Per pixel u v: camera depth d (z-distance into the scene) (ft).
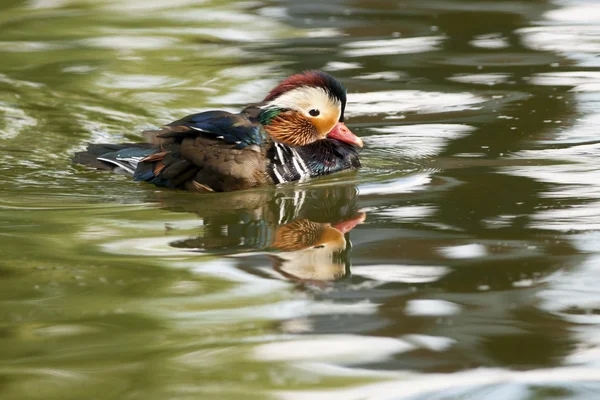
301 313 29.78
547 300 30.35
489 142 49.42
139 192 43.60
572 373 25.96
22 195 42.83
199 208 41.14
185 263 34.06
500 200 40.37
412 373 26.08
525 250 34.45
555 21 74.59
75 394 24.82
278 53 67.56
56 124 53.67
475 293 30.94
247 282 32.32
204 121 45.09
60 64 65.62
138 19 78.28
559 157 46.42
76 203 41.81
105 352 27.25
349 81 61.00
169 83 61.36
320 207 40.86
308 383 25.52
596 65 62.90
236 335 28.30
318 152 46.50
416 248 35.09
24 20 78.33
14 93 59.06
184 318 29.40
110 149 46.96
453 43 69.26
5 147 50.06
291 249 35.50
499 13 77.15
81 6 83.20
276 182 44.52
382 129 52.37
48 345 27.63
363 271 33.12
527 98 56.59
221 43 70.74
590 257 33.60
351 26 74.38
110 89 60.23
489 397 24.71
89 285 31.89
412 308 29.99
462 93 58.13
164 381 25.50
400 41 69.92
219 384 25.40
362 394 24.97
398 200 41.27
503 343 27.53
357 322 29.07
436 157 47.47
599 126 51.29
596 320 28.89
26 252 34.99
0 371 26.14
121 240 36.58
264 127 47.60
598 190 41.16
